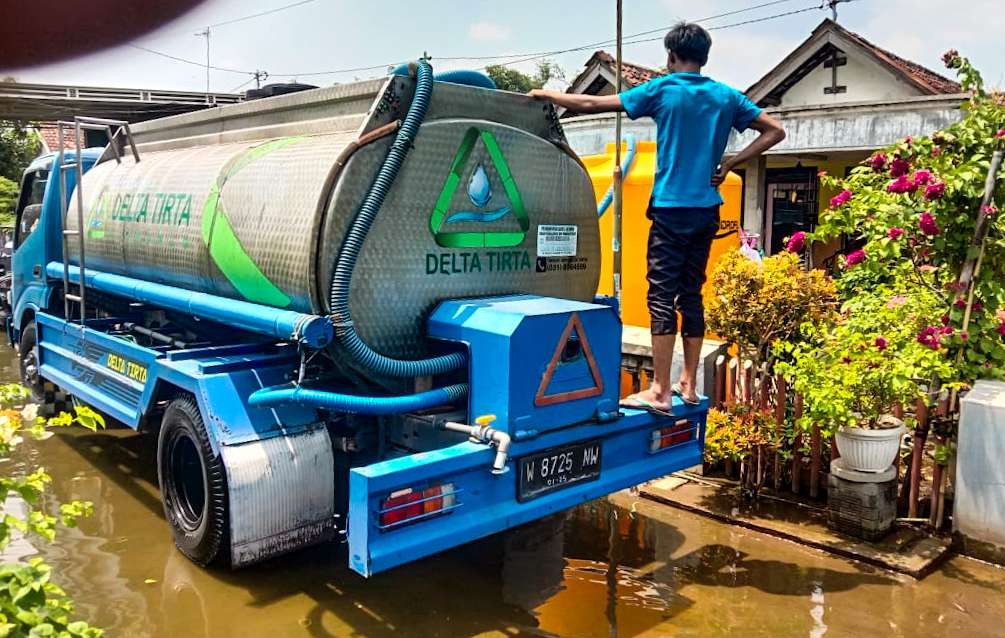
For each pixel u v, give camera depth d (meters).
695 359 4.47
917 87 16.19
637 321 7.09
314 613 3.88
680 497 5.32
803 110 13.45
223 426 4.02
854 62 17.09
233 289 4.66
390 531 3.28
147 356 4.97
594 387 4.00
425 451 4.11
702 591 4.10
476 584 4.19
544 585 4.18
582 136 14.49
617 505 5.33
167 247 5.27
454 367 3.96
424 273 4.25
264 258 4.25
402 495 3.30
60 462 6.25
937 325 5.04
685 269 4.34
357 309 4.02
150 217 5.54
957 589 4.12
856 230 5.19
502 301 4.30
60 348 6.77
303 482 4.12
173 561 4.44
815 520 4.90
